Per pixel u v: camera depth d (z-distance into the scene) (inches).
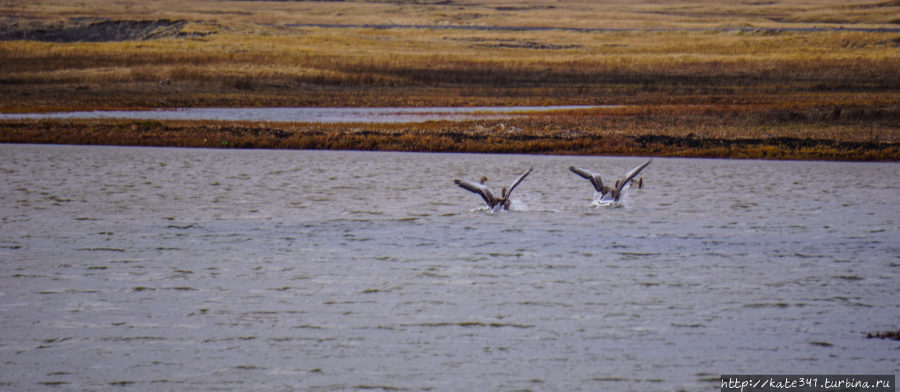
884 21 7564.0
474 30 5260.8
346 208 803.4
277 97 2144.4
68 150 1280.8
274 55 3029.0
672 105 1994.3
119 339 431.2
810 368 391.9
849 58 3280.0
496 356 408.2
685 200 852.6
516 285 528.7
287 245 642.8
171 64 2753.4
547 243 648.4
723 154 1237.7
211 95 2159.2
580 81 2652.6
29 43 3307.1
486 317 465.7
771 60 3216.0
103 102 1999.3
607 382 378.3
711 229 704.4
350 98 2159.2
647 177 1023.6
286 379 382.3
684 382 377.7
